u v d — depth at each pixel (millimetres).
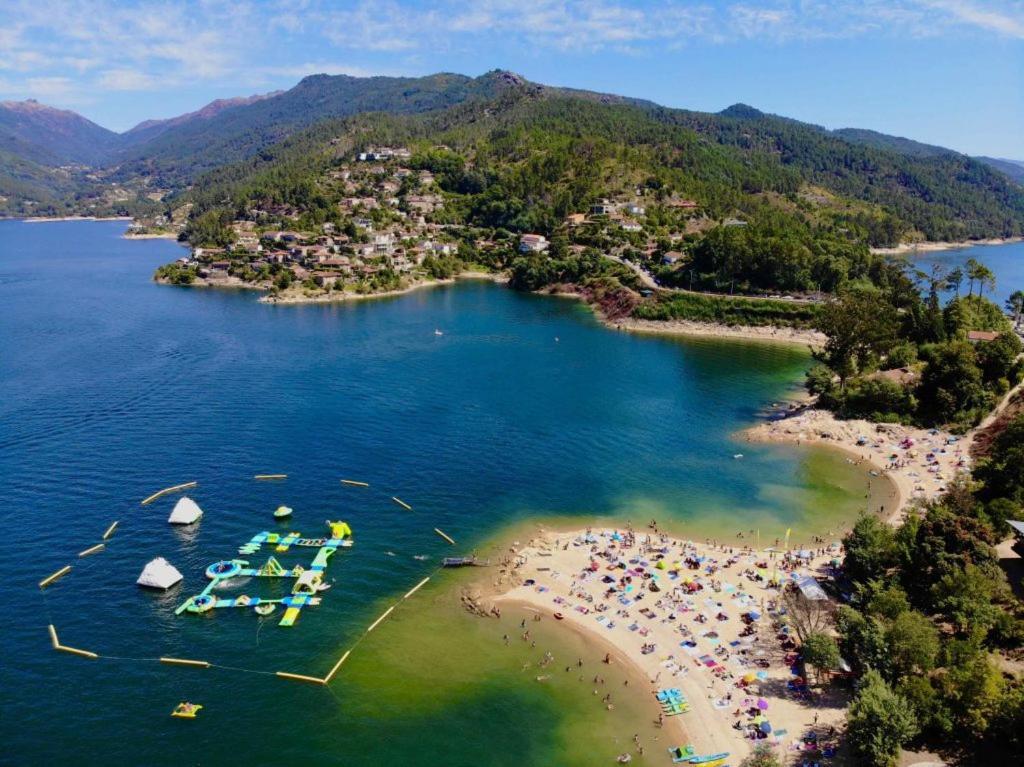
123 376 187750
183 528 111125
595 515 119688
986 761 66125
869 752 65688
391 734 72875
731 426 163500
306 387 182375
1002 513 101125
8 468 130000
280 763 69062
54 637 85500
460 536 111500
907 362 193125
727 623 90062
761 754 65188
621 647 85938
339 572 100625
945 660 74688
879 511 122688
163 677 79938
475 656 84438
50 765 68188
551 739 72500
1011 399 163750
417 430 154625
